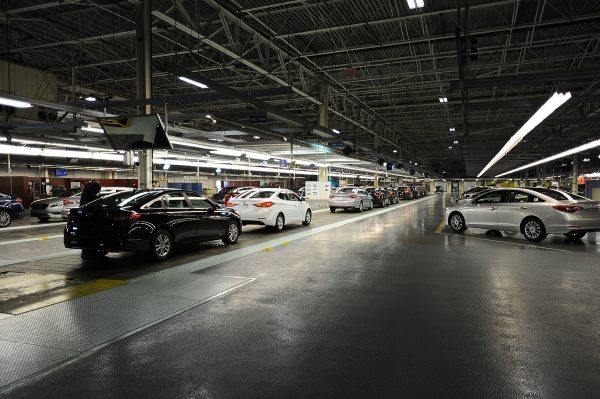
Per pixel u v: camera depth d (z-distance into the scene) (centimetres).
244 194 1573
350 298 607
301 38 1491
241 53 1363
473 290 652
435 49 1591
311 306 566
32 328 476
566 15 1271
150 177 1315
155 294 624
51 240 1255
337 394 331
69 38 1588
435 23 1356
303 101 2275
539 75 1241
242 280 718
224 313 534
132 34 1427
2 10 1280
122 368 375
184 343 434
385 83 2047
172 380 353
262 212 1448
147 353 408
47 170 3806
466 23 1054
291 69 1716
